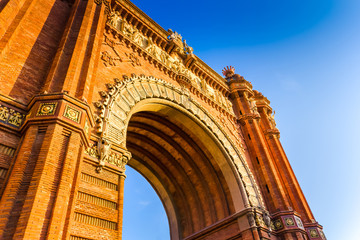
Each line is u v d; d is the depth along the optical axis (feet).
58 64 43.88
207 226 78.18
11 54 42.14
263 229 68.54
